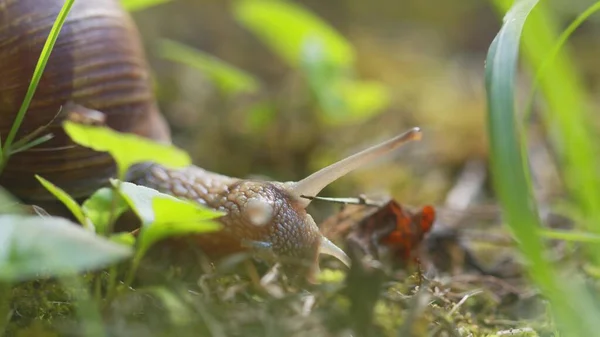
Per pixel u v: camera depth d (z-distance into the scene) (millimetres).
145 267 156
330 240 181
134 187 146
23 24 174
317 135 259
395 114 290
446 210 214
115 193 146
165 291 147
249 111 265
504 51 146
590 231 172
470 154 253
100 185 180
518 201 139
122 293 149
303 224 171
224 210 172
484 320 162
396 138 169
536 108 268
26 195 179
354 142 263
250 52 365
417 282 161
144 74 191
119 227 175
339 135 265
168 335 144
